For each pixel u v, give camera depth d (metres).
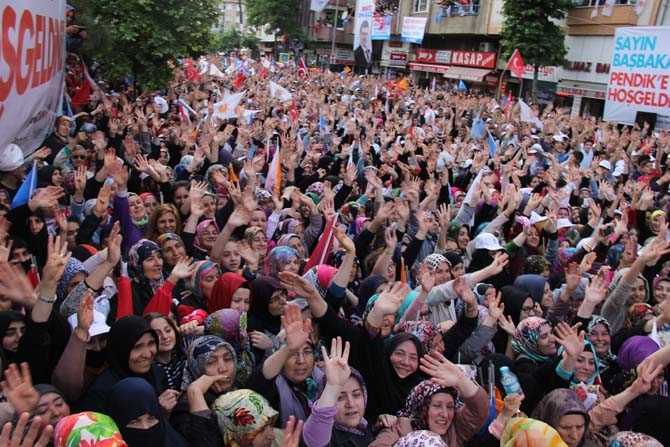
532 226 7.14
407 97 24.58
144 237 6.20
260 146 12.23
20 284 3.68
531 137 14.90
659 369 3.66
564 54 26.66
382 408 3.84
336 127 15.89
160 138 11.62
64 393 3.30
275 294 4.59
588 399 3.90
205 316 4.36
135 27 13.70
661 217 7.95
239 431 2.98
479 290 5.57
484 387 4.08
